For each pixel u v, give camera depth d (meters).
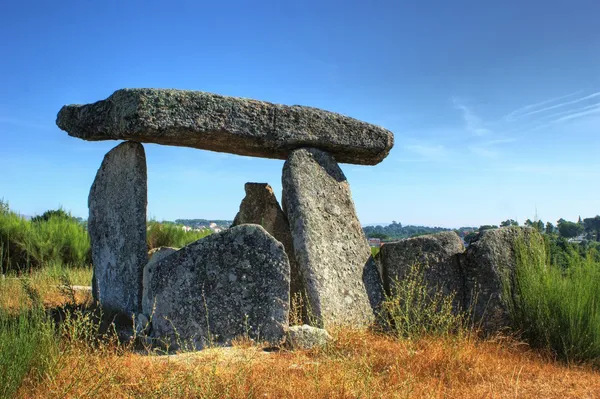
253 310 5.59
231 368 4.32
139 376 3.97
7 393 3.56
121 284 6.68
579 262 6.32
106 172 7.31
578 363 5.51
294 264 7.29
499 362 5.10
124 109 6.31
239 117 6.80
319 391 3.88
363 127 7.72
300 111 7.24
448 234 7.03
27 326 4.30
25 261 10.96
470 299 6.63
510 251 6.82
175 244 12.31
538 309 6.06
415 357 4.88
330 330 5.89
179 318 5.52
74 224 12.63
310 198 6.98
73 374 3.85
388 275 6.94
